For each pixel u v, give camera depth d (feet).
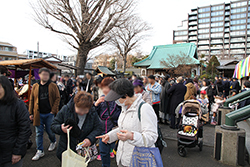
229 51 274.77
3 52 157.79
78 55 38.19
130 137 4.93
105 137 6.08
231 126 11.25
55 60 57.41
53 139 12.42
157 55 94.99
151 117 5.33
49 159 11.32
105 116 10.02
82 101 6.56
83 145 6.87
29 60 20.01
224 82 36.32
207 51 293.64
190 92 19.62
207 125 20.48
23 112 6.51
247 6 270.46
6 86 6.05
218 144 11.50
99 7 35.58
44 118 11.51
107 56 165.89
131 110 5.60
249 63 25.58
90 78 20.56
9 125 6.16
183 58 69.51
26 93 20.68
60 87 23.59
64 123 6.91
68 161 5.58
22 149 6.36
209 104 25.13
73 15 34.71
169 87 20.02
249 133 14.93
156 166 5.31
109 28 37.96
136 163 5.37
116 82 5.61
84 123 7.44
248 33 271.28
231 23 281.33
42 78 11.24
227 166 10.87
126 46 74.59
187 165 11.03
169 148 13.66
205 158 11.98
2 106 6.10
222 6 285.64
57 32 35.86
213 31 292.20
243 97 15.89
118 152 6.22
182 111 13.60
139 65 91.61
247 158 11.52
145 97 12.73
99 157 11.51
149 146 5.15
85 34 35.19
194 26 306.96
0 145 6.07
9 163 6.27
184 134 12.19
